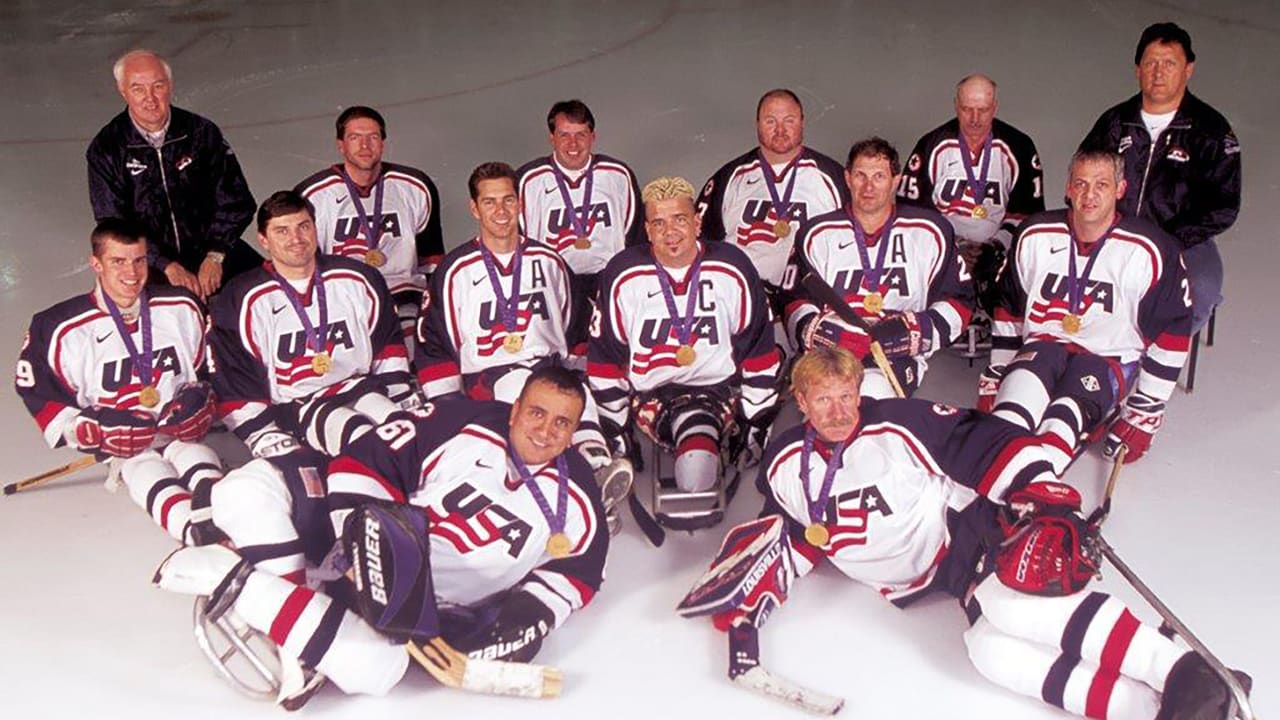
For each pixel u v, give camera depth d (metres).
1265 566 4.45
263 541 3.84
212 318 4.87
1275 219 7.05
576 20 11.23
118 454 4.80
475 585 4.02
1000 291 5.12
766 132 5.82
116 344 4.82
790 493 4.19
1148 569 4.44
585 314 5.39
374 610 3.63
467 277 5.09
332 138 8.61
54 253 7.05
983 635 3.88
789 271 5.38
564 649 4.18
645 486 5.06
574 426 3.89
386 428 4.04
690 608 4.07
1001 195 6.05
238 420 4.94
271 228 4.77
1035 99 8.85
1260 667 3.98
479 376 5.12
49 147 8.64
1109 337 4.91
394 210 5.88
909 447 4.09
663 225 4.78
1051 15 10.81
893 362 5.05
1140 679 3.65
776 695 3.90
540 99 9.27
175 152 5.77
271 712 3.90
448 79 9.77
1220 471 4.98
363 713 3.90
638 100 9.16
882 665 4.08
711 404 4.88
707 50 10.26
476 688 3.83
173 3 11.95
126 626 4.30
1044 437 4.62
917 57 9.88
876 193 5.07
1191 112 5.41
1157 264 4.80
